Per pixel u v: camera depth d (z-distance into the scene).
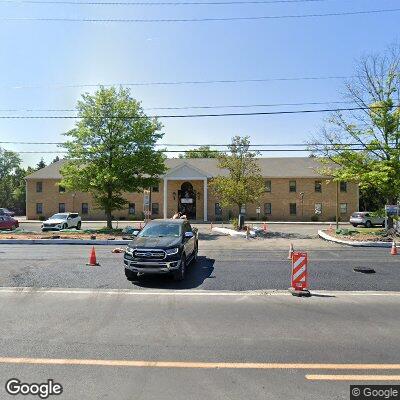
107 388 4.62
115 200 28.89
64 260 14.84
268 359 5.54
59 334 6.60
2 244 20.92
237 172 30.41
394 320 7.53
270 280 11.52
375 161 24.53
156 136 28.91
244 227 29.72
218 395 4.43
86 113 28.20
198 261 15.07
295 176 47.50
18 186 83.25
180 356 5.64
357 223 37.41
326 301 9.09
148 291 10.01
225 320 7.48
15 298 9.18
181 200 48.53
